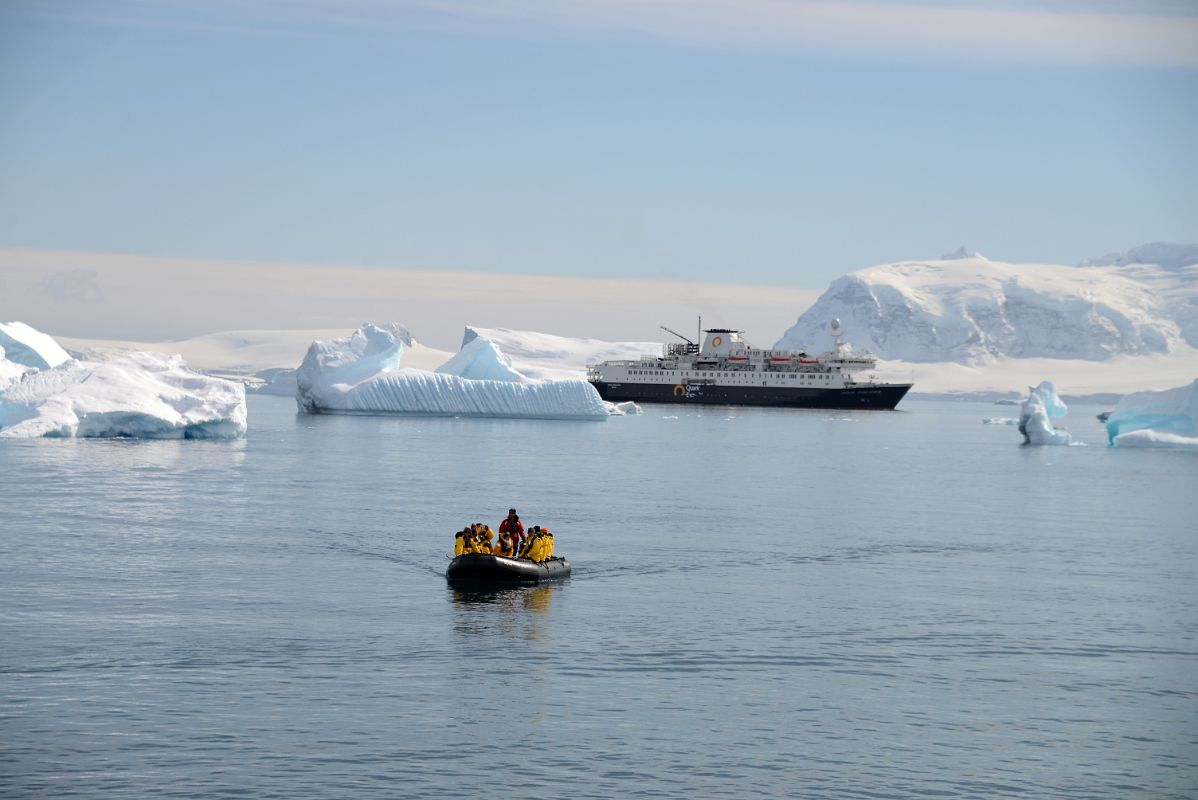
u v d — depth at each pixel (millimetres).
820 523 78000
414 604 50062
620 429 187625
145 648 42562
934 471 125812
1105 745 36094
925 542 70688
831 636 46719
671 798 31812
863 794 32406
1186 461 144125
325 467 106938
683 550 64750
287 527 68812
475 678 40312
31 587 51312
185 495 81875
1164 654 45406
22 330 174125
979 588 56469
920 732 36688
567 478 104375
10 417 119688
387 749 34188
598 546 65438
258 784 31812
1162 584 58375
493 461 119812
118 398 121688
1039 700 39844
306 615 47750
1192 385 162000
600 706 38031
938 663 43594
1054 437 176125
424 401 192125
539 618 48188
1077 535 75562
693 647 44625
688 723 36812
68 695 37656
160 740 34375
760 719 37344
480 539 56250
